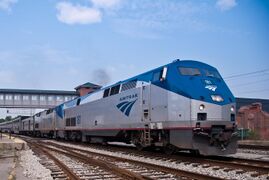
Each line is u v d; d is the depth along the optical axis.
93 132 28.75
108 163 14.58
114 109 23.92
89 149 25.48
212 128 16.02
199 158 16.22
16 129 85.31
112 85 25.23
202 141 15.84
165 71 17.94
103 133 26.42
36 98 76.38
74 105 34.84
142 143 19.88
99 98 27.25
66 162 16.50
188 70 17.30
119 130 23.14
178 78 17.09
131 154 19.94
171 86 17.25
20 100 75.50
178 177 11.23
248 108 44.78
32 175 12.65
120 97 23.06
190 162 15.24
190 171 12.16
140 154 19.45
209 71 17.80
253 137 38.88
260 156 18.38
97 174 12.12
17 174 13.14
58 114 41.75
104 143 28.12
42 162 16.84
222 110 16.34
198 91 16.30
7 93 75.12
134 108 20.80
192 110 16.05
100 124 26.56
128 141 24.20
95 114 27.91
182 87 16.70
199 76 17.05
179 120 16.53
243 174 11.82
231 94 17.27
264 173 11.79
